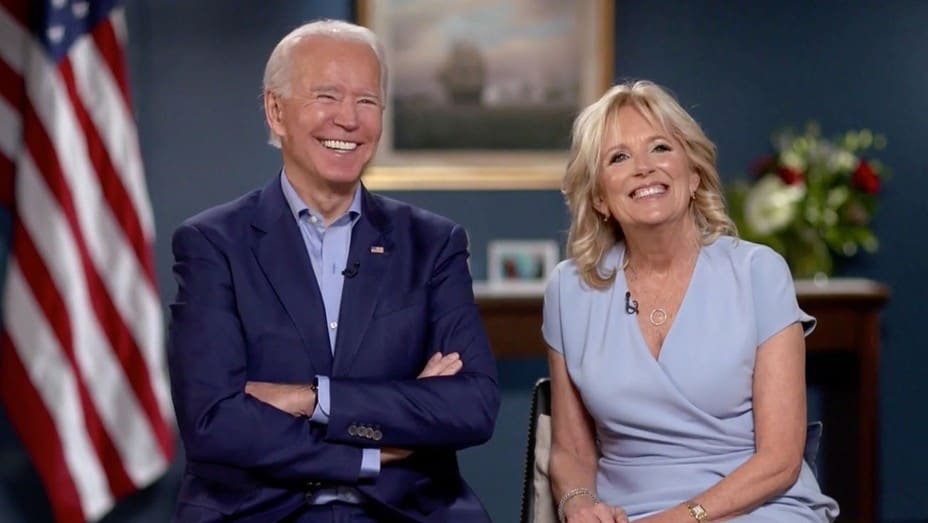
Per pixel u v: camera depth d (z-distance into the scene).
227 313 4.90
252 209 5.11
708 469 5.05
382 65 5.11
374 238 5.12
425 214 5.32
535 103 9.85
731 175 10.03
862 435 9.26
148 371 8.46
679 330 5.12
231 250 4.98
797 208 9.54
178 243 5.02
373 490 4.83
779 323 5.07
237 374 4.83
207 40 9.26
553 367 5.43
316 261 5.11
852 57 10.09
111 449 8.41
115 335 8.38
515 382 9.82
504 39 9.80
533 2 9.80
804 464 5.17
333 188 5.04
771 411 5.02
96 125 8.30
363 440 4.76
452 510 5.01
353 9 9.63
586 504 5.10
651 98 5.19
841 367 9.73
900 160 10.16
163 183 9.23
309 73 4.96
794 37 10.05
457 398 4.88
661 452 5.12
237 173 9.32
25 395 8.12
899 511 10.34
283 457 4.70
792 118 10.06
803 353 5.12
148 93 9.20
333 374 4.95
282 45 5.06
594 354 5.21
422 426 4.80
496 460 9.83
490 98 9.82
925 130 10.16
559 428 5.39
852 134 10.12
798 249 9.66
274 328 4.93
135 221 8.41
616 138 5.16
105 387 8.38
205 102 9.26
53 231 8.11
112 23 8.34
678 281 5.22
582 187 5.32
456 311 5.12
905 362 10.30
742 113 10.02
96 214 8.34
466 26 9.77
